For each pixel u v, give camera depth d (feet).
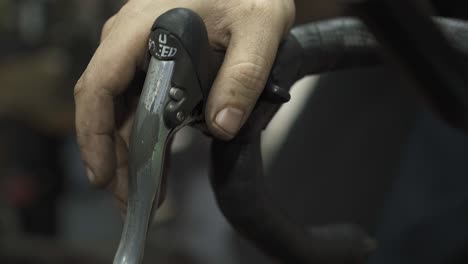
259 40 1.71
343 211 3.75
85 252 6.12
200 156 4.97
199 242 4.91
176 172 5.04
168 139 1.66
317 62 1.87
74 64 6.06
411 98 3.63
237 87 1.69
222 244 4.79
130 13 1.77
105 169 1.87
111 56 1.75
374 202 3.77
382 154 3.74
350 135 3.70
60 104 6.35
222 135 1.72
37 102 6.32
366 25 1.71
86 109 1.80
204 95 1.69
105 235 7.05
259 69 1.70
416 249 3.60
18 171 6.59
